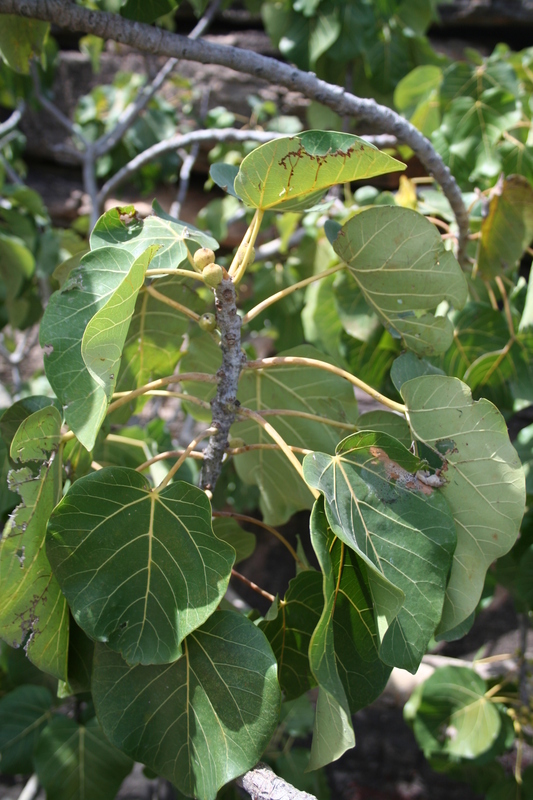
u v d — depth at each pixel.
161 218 0.75
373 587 0.63
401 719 2.34
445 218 1.15
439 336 0.77
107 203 2.29
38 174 2.38
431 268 0.74
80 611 0.63
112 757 1.10
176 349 0.86
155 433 1.28
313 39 1.58
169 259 0.71
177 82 2.09
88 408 0.65
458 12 2.09
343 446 0.66
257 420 0.69
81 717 1.16
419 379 0.68
